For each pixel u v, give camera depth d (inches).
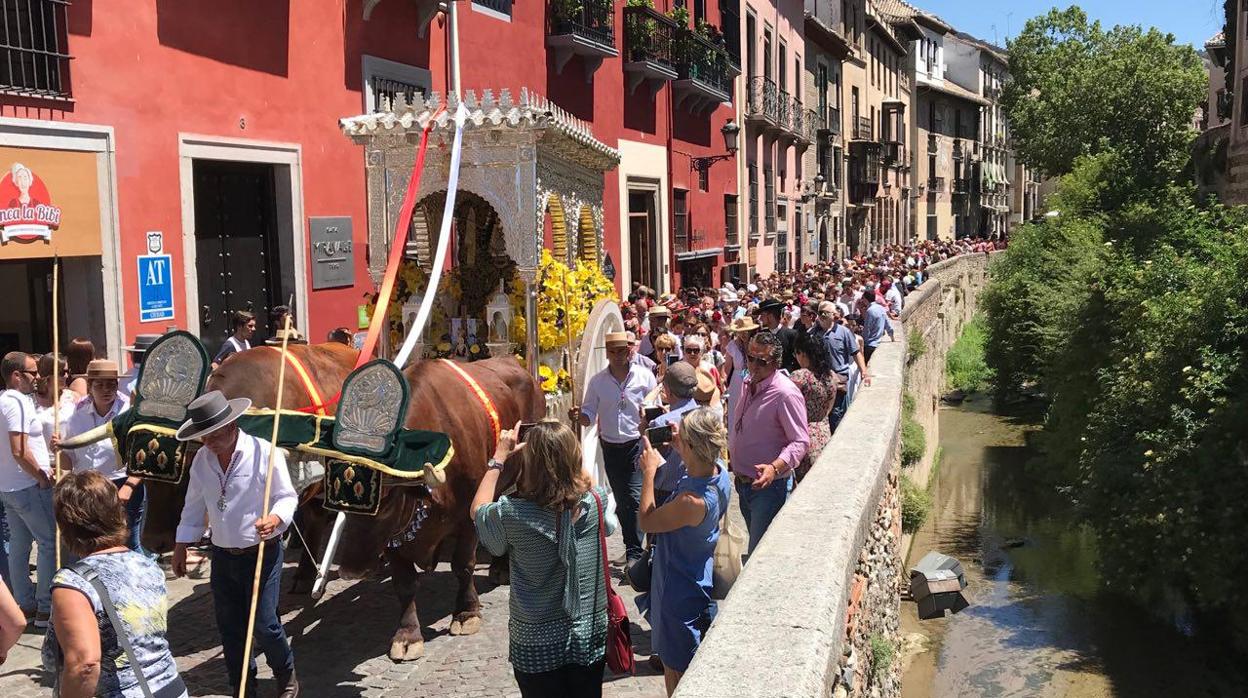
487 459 260.8
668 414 255.1
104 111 371.2
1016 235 1289.4
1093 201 1358.3
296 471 218.8
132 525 268.1
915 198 2404.0
